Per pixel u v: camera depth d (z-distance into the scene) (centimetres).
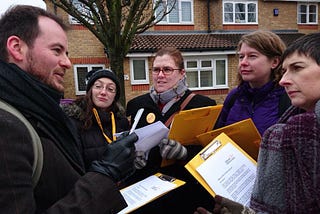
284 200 105
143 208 187
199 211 124
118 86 276
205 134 171
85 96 260
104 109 267
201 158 147
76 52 1087
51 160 106
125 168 114
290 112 131
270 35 190
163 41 1205
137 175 199
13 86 106
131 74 1129
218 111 179
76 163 124
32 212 90
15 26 111
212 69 1284
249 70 192
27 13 113
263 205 111
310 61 109
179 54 220
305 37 116
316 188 95
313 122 99
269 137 113
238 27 1373
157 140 168
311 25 1470
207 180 139
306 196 97
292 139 102
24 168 90
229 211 117
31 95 109
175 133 173
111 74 267
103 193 105
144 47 1102
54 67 115
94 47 1102
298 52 112
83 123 246
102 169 109
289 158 103
